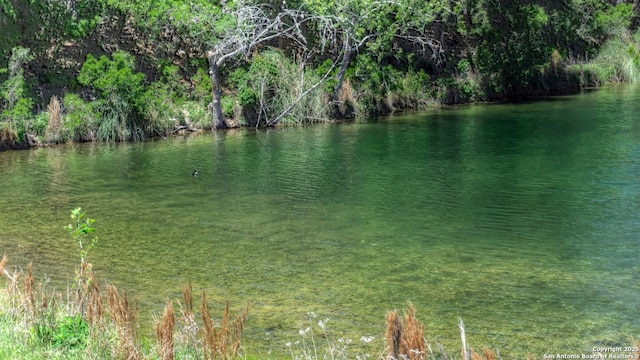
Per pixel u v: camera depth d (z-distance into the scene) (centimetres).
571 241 1273
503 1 3616
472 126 2641
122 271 1117
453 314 943
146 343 790
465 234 1319
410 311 628
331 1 2833
